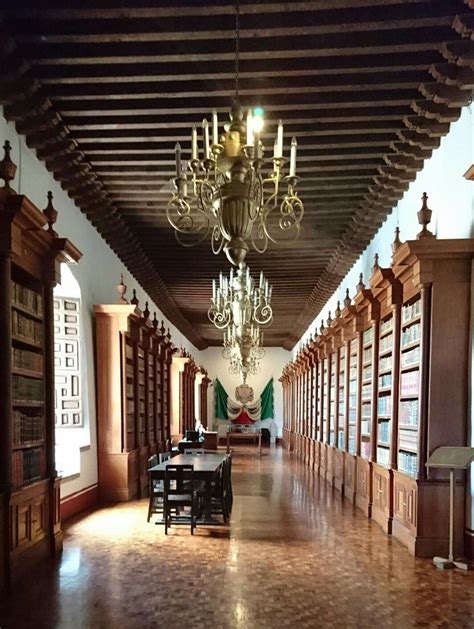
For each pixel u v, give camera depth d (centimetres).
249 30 437
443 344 537
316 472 1255
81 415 798
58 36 445
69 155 645
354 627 367
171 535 615
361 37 456
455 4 415
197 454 920
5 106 532
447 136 574
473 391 522
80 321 796
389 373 678
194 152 423
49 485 535
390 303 639
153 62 490
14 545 454
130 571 484
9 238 450
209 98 546
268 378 2517
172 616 384
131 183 731
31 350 539
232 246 374
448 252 532
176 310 1609
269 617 382
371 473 723
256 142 383
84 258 812
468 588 442
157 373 1147
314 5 411
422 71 501
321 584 451
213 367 2527
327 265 1153
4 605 405
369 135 617
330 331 1044
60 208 707
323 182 740
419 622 376
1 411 445
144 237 962
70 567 495
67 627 367
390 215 801
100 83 527
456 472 529
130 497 851
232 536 612
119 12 420
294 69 489
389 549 557
